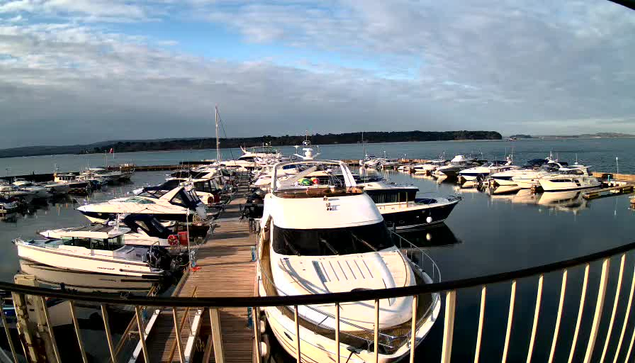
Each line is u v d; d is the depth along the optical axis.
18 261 17.91
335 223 8.55
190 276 12.27
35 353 2.79
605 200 31.09
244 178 41.75
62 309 10.53
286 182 13.69
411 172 57.84
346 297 2.15
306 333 6.35
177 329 2.30
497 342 9.68
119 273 14.37
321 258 8.03
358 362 5.95
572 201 31.20
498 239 19.94
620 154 93.06
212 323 2.29
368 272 7.57
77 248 14.70
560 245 18.58
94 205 22.59
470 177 44.81
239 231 18.80
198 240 19.97
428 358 9.19
